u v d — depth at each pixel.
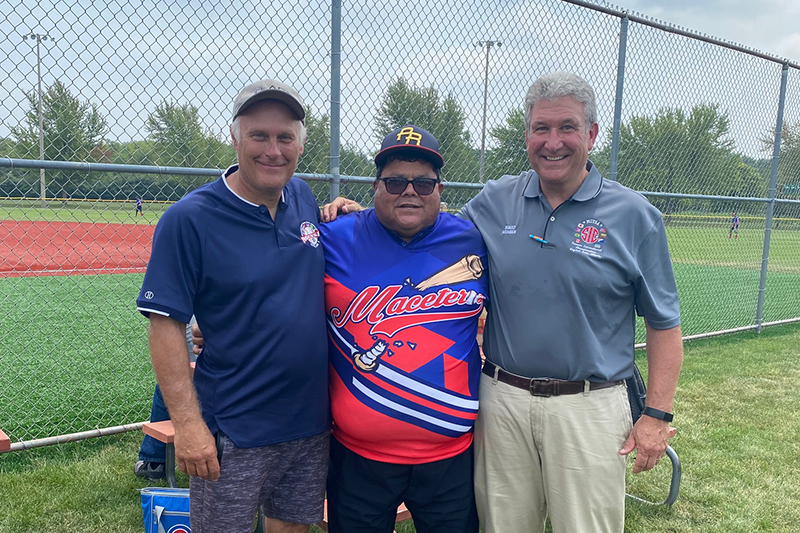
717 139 6.30
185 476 3.25
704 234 10.66
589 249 1.98
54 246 12.91
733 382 5.31
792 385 5.25
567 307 1.99
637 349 6.39
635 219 2.02
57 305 8.23
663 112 5.70
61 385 4.90
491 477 2.15
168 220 1.74
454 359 1.99
